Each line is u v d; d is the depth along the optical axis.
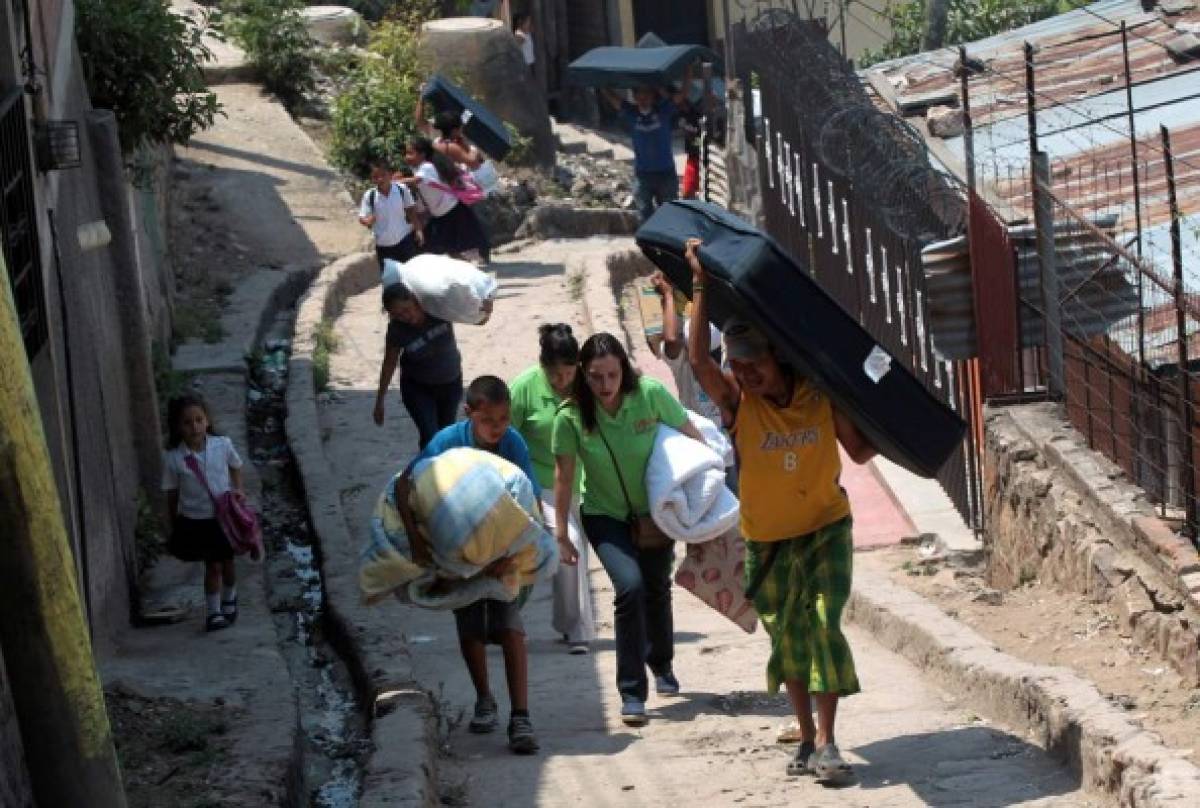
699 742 11.46
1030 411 15.02
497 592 11.34
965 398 16.45
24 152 11.90
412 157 27.48
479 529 11.14
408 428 21.14
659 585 12.27
